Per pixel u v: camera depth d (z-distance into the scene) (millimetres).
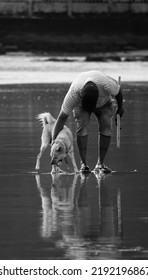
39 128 18578
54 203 10414
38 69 43125
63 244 8422
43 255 8086
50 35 67750
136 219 9477
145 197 10766
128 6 75062
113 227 9102
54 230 8977
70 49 65125
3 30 67188
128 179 12203
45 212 9875
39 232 8883
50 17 70062
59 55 62312
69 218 9539
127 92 28344
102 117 12867
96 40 68812
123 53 65750
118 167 13281
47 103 24641
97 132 17766
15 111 22500
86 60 52781
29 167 13391
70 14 73562
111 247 8328
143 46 69438
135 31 70250
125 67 45125
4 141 16328
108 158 14164
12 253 8141
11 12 73375
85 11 74500
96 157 14297
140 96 26719
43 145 13125
